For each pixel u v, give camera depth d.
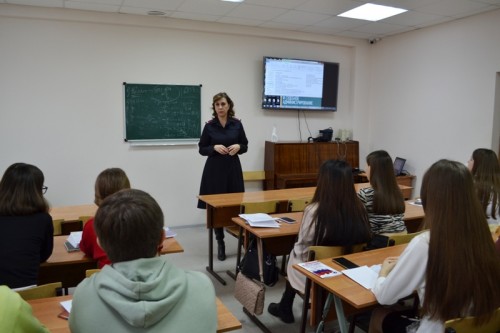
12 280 1.84
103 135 5.03
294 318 2.94
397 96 6.00
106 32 4.91
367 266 2.03
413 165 5.77
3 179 1.96
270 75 5.75
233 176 4.22
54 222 2.93
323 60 6.22
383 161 2.57
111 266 1.03
